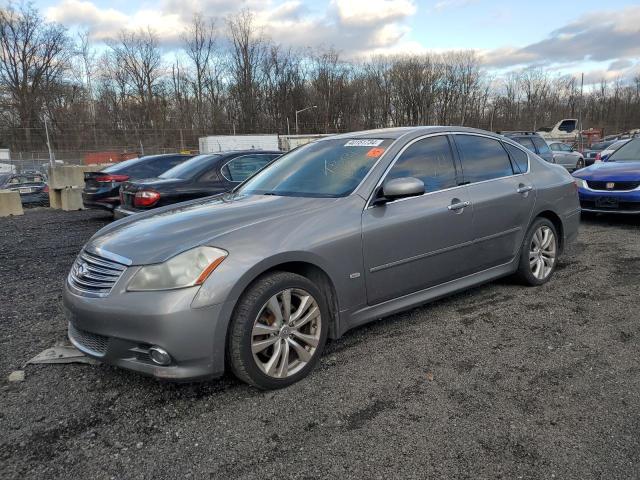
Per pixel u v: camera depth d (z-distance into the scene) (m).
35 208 14.85
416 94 71.25
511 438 2.52
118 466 2.38
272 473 2.31
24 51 59.53
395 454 2.42
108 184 10.16
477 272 4.33
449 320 4.09
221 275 2.79
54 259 6.91
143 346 2.78
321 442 2.53
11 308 4.70
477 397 2.91
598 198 8.02
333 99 69.25
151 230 3.16
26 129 42.66
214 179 7.63
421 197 3.84
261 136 39.66
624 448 2.43
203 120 64.25
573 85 69.44
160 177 7.82
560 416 2.71
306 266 3.22
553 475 2.25
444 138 4.26
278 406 2.86
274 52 65.56
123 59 62.12
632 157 8.91
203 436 2.60
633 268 5.48
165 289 2.72
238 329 2.86
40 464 2.39
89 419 2.77
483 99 72.50
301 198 3.62
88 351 3.00
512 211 4.51
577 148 38.72
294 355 3.18
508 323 4.01
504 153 4.75
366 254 3.45
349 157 4.00
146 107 63.00
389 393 2.98
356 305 3.46
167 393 3.03
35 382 3.19
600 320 4.03
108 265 2.94
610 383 3.04
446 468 2.31
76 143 41.59
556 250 5.11
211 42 63.19
